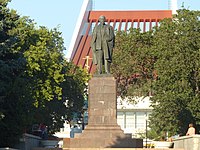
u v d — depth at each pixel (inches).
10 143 1339.8
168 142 1649.9
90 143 1439.5
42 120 1991.9
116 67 2164.1
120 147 1435.8
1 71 1194.6
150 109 4360.2
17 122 1312.7
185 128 1847.9
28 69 1658.5
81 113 2516.0
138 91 2191.2
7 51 1216.2
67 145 1443.2
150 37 2108.8
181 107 1796.3
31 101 1374.3
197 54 1782.7
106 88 1499.8
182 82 1787.6
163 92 1833.2
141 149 1343.5
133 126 4495.6
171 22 1918.1
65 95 2279.8
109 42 1544.0
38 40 1829.5
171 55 1835.6
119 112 4522.6
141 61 2110.0
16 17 1421.0
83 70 2434.8
